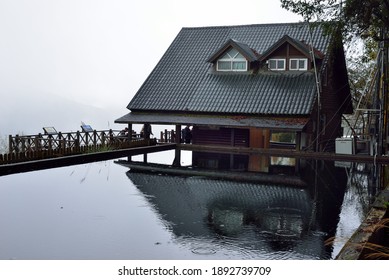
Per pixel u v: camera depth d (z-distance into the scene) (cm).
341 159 2577
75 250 1034
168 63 3516
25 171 2050
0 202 1494
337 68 3225
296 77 3011
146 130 3127
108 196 1605
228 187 1808
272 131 2962
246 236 1160
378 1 1711
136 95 3328
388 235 1057
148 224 1258
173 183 1870
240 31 3538
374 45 2484
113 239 1119
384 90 2298
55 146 2408
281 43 3019
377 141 2480
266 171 2220
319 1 1884
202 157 2706
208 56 3450
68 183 1825
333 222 1305
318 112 2848
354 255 840
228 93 3100
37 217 1312
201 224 1266
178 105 3141
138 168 2242
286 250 1052
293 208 1468
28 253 1011
